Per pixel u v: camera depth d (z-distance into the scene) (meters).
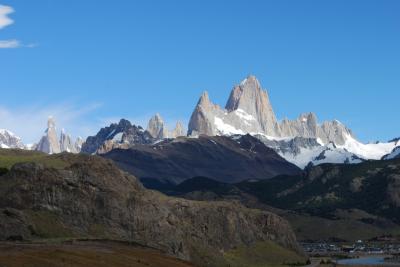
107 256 181.62
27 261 154.25
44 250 172.00
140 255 199.88
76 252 176.88
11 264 148.50
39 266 152.12
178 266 199.75
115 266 171.62
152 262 192.75
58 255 167.00
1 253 160.25
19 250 168.12
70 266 158.38
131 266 177.75
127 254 195.88
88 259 171.25
